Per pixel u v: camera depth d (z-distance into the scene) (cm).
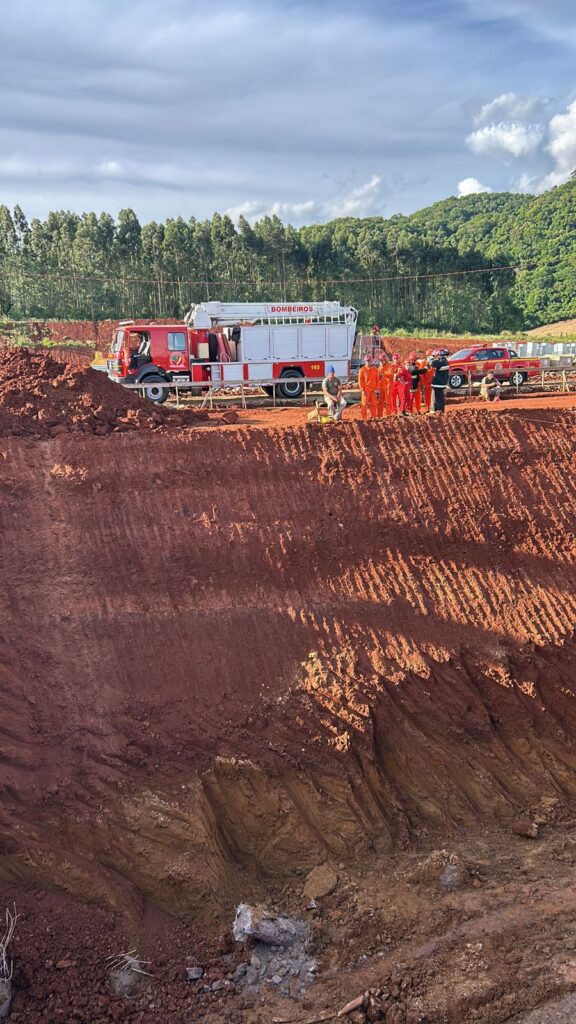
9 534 1134
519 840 1052
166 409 1791
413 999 765
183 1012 773
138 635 1080
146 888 888
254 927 843
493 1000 753
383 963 820
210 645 1095
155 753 980
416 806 1076
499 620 1230
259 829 989
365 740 1058
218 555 1184
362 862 985
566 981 768
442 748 1112
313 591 1191
